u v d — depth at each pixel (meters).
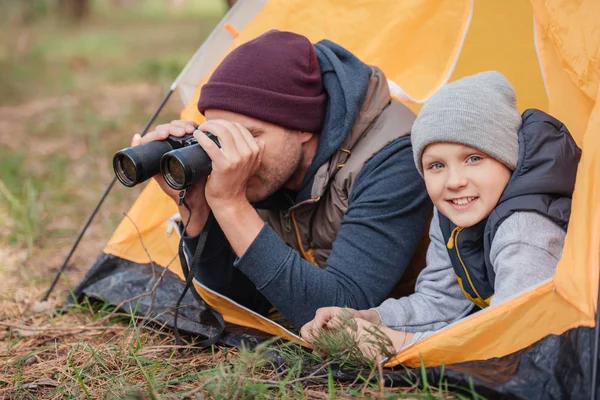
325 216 2.17
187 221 2.16
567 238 1.66
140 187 4.45
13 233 3.54
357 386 1.76
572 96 2.17
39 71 9.95
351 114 2.07
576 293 1.58
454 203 1.78
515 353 1.64
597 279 1.55
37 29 15.86
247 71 2.01
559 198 1.74
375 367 1.75
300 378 1.73
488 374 1.61
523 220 1.69
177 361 2.03
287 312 1.97
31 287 2.89
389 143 2.09
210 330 2.16
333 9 2.73
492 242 1.72
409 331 1.89
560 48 2.13
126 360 2.04
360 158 2.09
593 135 1.72
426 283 1.95
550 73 2.27
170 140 2.04
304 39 2.12
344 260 2.01
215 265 2.23
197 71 2.67
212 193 1.95
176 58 10.65
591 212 1.63
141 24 18.81
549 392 1.53
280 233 2.31
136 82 9.05
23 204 4.02
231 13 2.66
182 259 2.10
